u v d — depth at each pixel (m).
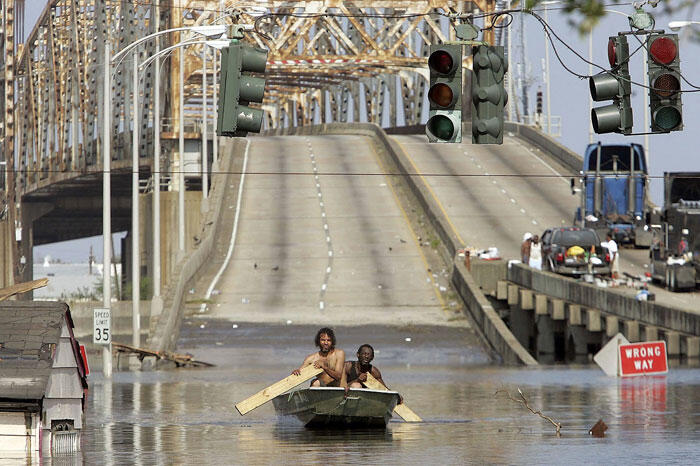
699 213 146.75
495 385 87.88
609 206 186.50
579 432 55.66
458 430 57.34
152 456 48.09
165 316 134.88
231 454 48.56
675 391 79.56
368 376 60.06
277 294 160.38
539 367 115.75
